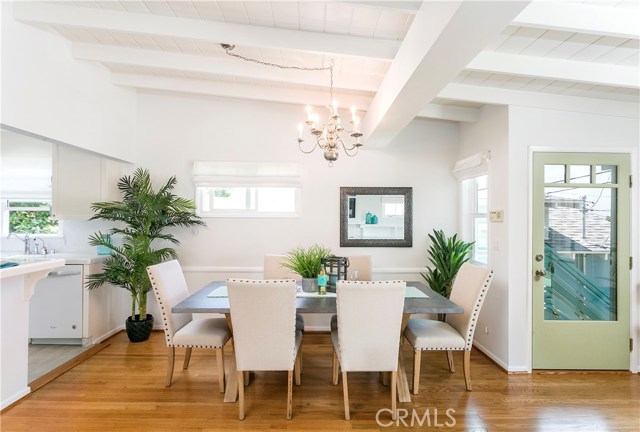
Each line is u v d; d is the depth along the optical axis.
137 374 2.88
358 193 4.02
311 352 3.39
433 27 1.61
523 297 2.99
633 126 3.01
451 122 4.07
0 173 4.10
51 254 3.91
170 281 2.78
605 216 3.02
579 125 3.00
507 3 1.30
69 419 2.23
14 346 2.43
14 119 2.41
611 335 2.98
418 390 2.63
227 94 3.57
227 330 2.71
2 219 4.20
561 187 3.01
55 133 2.79
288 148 4.04
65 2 2.35
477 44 1.62
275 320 2.20
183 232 4.03
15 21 2.41
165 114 4.04
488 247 3.33
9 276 2.23
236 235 4.04
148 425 2.17
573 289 3.02
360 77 3.04
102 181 3.75
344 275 2.92
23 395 2.49
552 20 1.75
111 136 3.56
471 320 2.60
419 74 1.95
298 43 2.38
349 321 2.22
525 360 2.98
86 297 3.50
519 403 2.46
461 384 2.75
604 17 1.78
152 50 2.98
